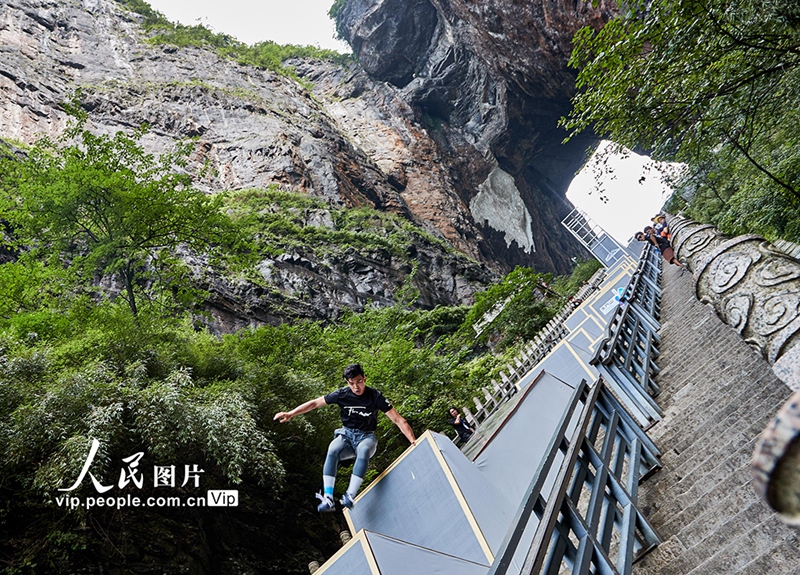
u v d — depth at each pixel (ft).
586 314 55.36
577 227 145.38
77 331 44.19
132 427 28.53
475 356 97.09
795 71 29.17
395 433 48.52
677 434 18.72
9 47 166.91
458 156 267.59
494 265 248.32
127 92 181.88
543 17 157.58
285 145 187.83
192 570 27.22
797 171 36.09
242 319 101.30
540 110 242.37
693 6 24.81
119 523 26.08
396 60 266.36
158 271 57.67
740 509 11.28
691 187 64.03
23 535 23.59
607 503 11.60
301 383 42.04
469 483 13.16
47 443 25.48
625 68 28.35
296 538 35.01
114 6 225.35
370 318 99.30
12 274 48.16
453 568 10.98
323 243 150.82
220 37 247.29
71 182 49.24
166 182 55.62
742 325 18.72
